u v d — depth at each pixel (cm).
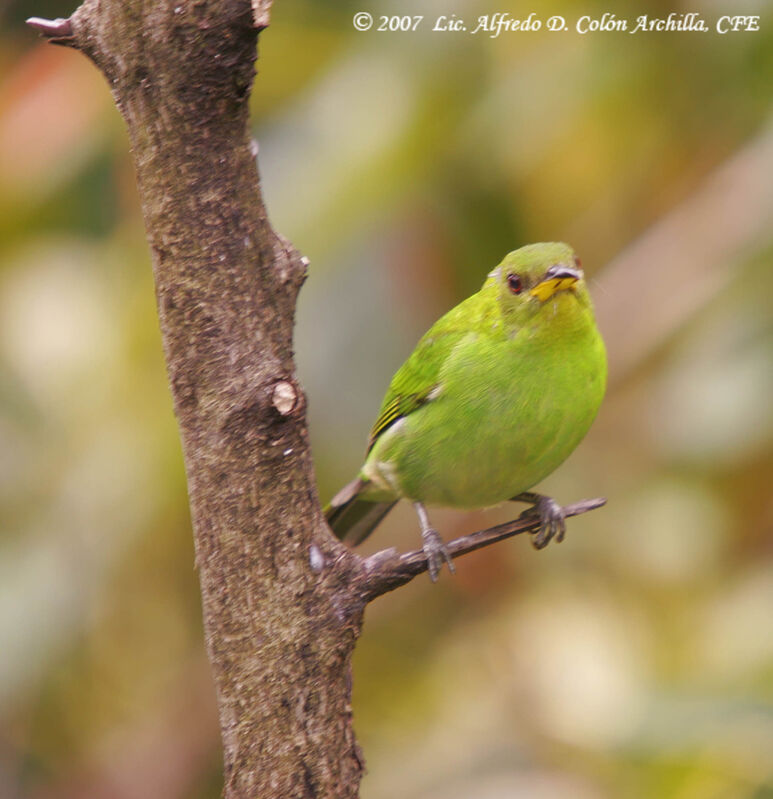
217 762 1236
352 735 573
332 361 1121
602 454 1220
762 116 1052
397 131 1004
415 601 1287
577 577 1237
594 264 1165
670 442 1072
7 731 1205
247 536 551
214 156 535
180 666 1237
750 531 1120
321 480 1128
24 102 1127
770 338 1001
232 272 544
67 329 1167
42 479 1114
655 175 1131
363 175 992
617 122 1088
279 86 1083
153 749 1246
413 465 895
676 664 1094
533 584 1252
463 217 1129
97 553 1064
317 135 1033
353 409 1119
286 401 541
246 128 542
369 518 1016
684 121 1081
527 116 1041
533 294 816
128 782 1242
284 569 553
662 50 1046
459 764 1096
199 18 508
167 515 1052
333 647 561
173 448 1012
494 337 841
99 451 1052
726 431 1009
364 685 1282
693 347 1026
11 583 1078
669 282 1023
